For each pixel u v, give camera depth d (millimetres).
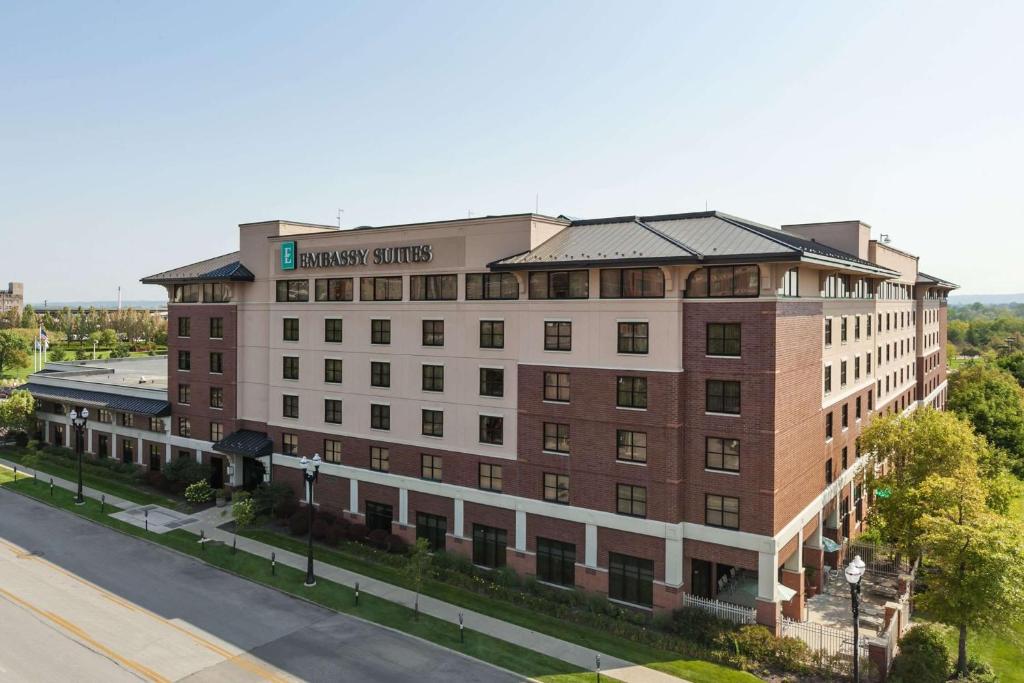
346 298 46781
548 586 37406
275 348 50594
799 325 35031
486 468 40656
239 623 32688
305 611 34281
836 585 39719
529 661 29484
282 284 50406
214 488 54875
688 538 34188
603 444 35938
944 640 31656
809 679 28375
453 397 41656
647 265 33281
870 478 42594
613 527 35625
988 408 70312
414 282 43406
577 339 36719
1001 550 27797
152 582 37531
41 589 36094
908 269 65312
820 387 38469
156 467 59781
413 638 31453
